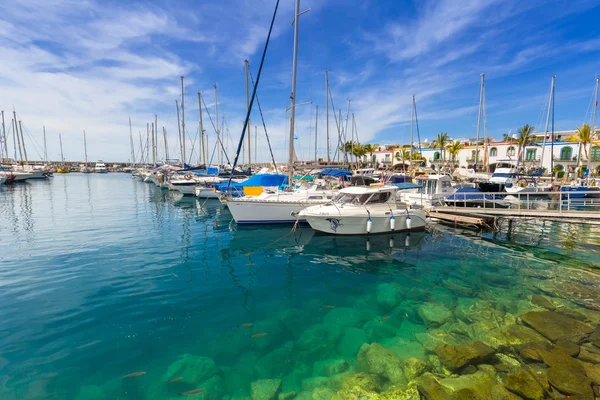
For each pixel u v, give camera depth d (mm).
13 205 24219
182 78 41375
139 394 4551
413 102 34750
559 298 8055
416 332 6371
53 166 89000
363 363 5367
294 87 16641
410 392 4645
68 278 8922
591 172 39531
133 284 8625
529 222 19016
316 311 7277
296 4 15852
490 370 5121
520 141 48688
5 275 9062
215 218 19469
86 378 4840
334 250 12438
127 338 5957
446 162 54000
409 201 20375
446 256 11797
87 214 20438
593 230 16797
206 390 4664
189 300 7715
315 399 4543
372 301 7855
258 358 5457
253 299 7875
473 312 7242
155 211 22203
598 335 6109
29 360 5219
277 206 16516
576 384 4660
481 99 36500
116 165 105438
